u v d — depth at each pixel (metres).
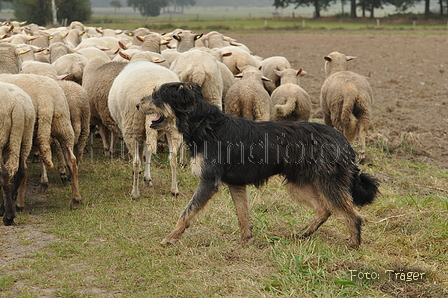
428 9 64.50
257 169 5.88
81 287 5.05
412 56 25.19
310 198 6.18
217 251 5.80
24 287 4.97
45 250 5.90
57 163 9.67
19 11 53.25
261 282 5.15
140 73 7.59
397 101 14.74
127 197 7.86
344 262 5.55
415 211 7.00
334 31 44.81
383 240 6.22
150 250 5.93
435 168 9.49
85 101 8.09
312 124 5.98
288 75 10.96
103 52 12.54
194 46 13.30
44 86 7.06
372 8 69.06
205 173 5.84
